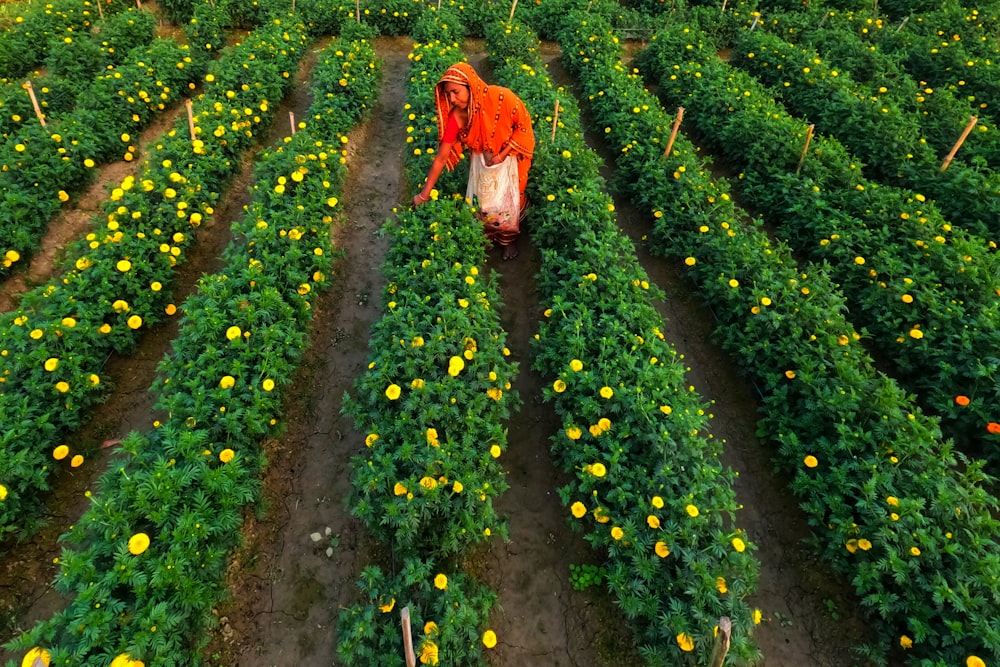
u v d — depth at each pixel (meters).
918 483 4.01
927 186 7.23
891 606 3.66
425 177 6.77
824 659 3.84
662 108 8.84
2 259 5.63
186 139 6.80
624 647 3.82
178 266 6.16
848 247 6.28
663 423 4.16
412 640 3.35
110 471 3.74
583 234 5.73
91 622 3.01
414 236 5.59
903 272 5.84
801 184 7.06
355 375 5.51
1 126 7.02
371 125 9.13
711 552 3.65
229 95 7.81
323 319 5.97
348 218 7.31
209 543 3.67
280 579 4.08
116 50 9.38
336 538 4.31
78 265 5.09
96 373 4.89
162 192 5.96
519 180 5.96
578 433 4.17
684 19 12.05
